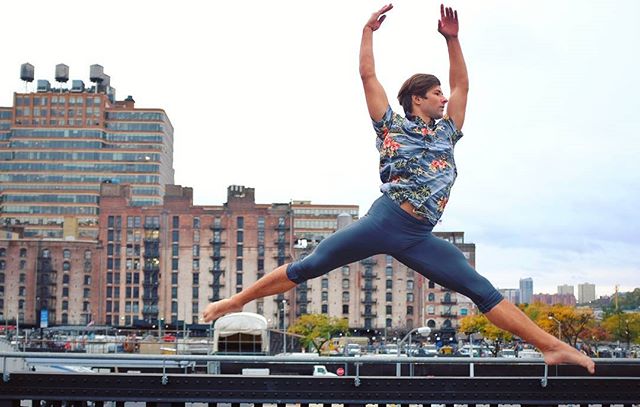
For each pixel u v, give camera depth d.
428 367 31.70
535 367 18.41
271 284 6.66
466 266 6.62
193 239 149.88
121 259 151.38
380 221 6.48
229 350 53.97
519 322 6.61
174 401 8.52
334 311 145.50
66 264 152.00
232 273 148.50
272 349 86.56
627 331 118.31
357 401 8.46
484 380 8.41
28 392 8.50
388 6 6.61
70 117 179.00
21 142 178.12
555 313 117.69
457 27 6.74
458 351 115.00
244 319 54.41
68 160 178.38
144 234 151.00
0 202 177.25
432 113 6.57
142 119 181.12
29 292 151.62
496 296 6.64
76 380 8.52
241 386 8.53
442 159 6.50
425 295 145.88
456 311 144.88
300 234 169.25
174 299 149.38
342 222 99.94
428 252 6.57
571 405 8.80
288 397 8.51
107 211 152.12
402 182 6.46
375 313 145.50
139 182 178.88
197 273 149.12
